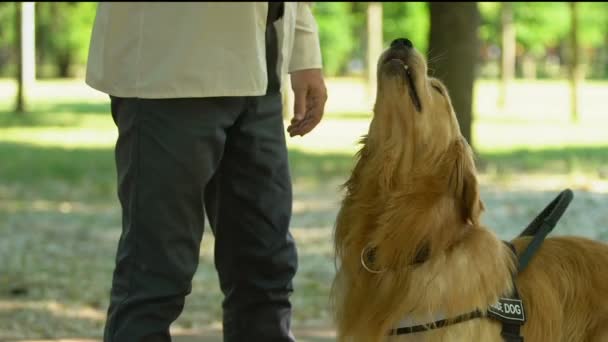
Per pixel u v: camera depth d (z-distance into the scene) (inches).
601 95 1990.7
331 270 402.9
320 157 844.6
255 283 186.2
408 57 175.6
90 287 373.4
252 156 177.6
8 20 2181.3
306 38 193.0
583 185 633.6
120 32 157.2
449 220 177.9
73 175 729.6
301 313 330.0
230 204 182.1
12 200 603.5
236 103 168.1
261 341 188.7
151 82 156.3
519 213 519.8
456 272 174.4
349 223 184.2
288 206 185.6
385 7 1644.9
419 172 177.6
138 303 163.6
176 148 160.6
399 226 176.6
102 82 160.2
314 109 197.2
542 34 1775.3
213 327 312.3
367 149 183.3
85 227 510.6
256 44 161.6
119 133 165.3
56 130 1151.6
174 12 155.3
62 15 2347.4
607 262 198.8
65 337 296.4
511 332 179.3
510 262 187.3
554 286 191.8
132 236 164.2
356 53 2979.8
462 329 173.9
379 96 178.4
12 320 318.7
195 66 156.4
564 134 1079.0
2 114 1366.9
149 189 161.5
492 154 840.3
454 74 653.9
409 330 175.2
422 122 176.2
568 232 462.0
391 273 177.2
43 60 2844.5
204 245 460.4
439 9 657.6
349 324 182.9
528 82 2827.3
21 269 402.9
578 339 194.9
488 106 1641.2
